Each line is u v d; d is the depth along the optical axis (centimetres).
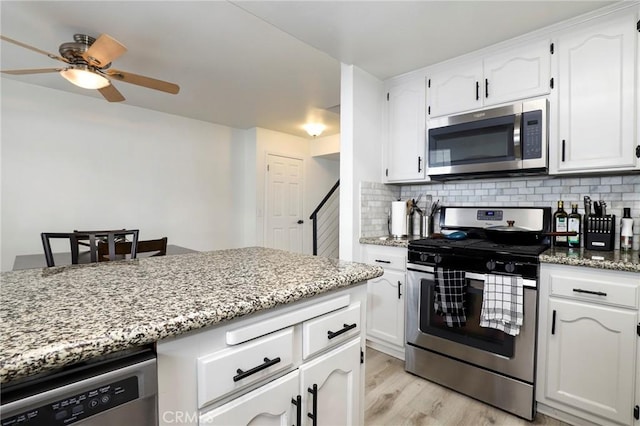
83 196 351
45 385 52
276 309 86
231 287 89
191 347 69
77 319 64
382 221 279
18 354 49
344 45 217
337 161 599
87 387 55
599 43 179
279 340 85
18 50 248
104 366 58
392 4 173
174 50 245
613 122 175
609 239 183
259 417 82
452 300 188
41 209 326
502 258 177
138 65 271
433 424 167
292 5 174
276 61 264
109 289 86
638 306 145
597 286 154
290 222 527
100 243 210
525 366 171
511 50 210
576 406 161
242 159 498
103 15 200
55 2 187
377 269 117
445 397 192
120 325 60
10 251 310
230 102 367
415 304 215
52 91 331
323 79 302
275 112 404
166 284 92
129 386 60
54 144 333
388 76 270
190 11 196
